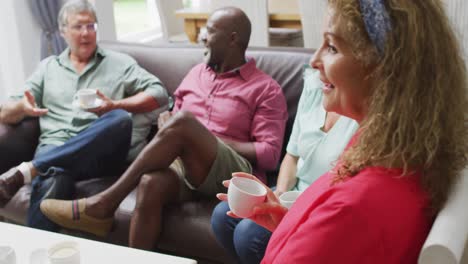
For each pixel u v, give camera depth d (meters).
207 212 2.14
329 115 1.96
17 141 2.56
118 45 2.89
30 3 3.69
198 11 3.45
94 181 2.42
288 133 2.48
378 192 0.97
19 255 1.53
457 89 1.02
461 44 1.05
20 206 2.32
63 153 2.38
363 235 0.97
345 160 1.05
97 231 2.17
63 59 2.78
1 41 3.66
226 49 2.43
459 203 1.03
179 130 2.12
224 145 2.21
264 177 2.34
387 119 0.98
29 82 2.76
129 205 2.22
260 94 2.38
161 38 5.34
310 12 2.81
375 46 0.98
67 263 1.38
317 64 1.09
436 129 0.98
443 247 0.91
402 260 1.02
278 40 3.43
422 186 1.01
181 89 2.61
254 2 3.05
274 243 1.19
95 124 2.43
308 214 1.07
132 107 2.56
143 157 2.13
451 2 2.20
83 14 2.67
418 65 0.97
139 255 1.51
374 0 0.96
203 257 2.12
